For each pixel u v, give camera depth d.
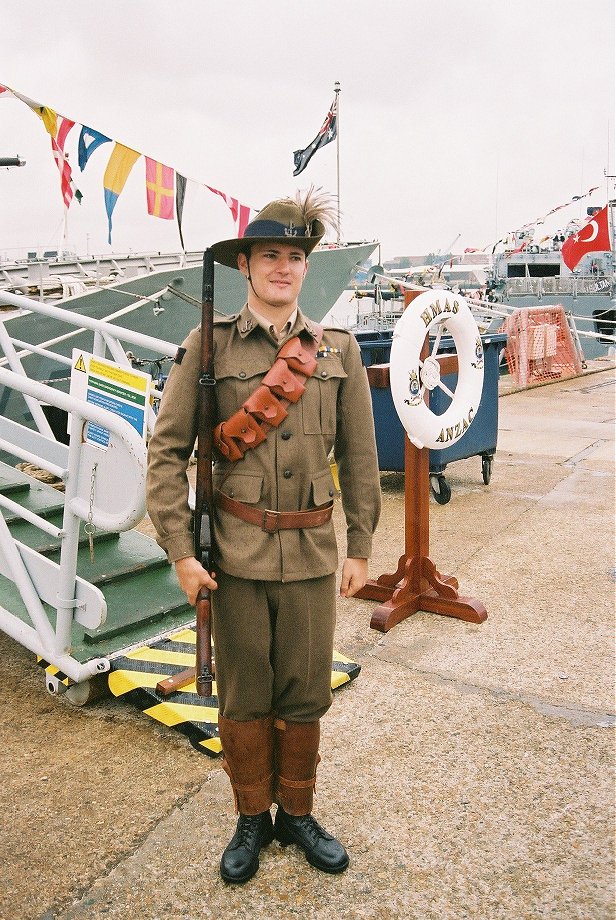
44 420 4.99
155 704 2.96
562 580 4.39
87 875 2.23
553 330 13.89
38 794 2.60
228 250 2.10
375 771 2.67
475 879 2.17
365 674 3.37
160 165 6.07
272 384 2.03
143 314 9.81
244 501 2.06
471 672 3.35
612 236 24.23
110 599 3.59
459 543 5.10
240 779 2.21
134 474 2.75
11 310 9.21
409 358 3.65
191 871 2.24
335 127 12.54
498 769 2.66
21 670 3.55
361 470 2.24
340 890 2.15
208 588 2.05
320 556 2.10
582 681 3.24
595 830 2.35
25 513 3.11
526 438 8.79
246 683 2.14
